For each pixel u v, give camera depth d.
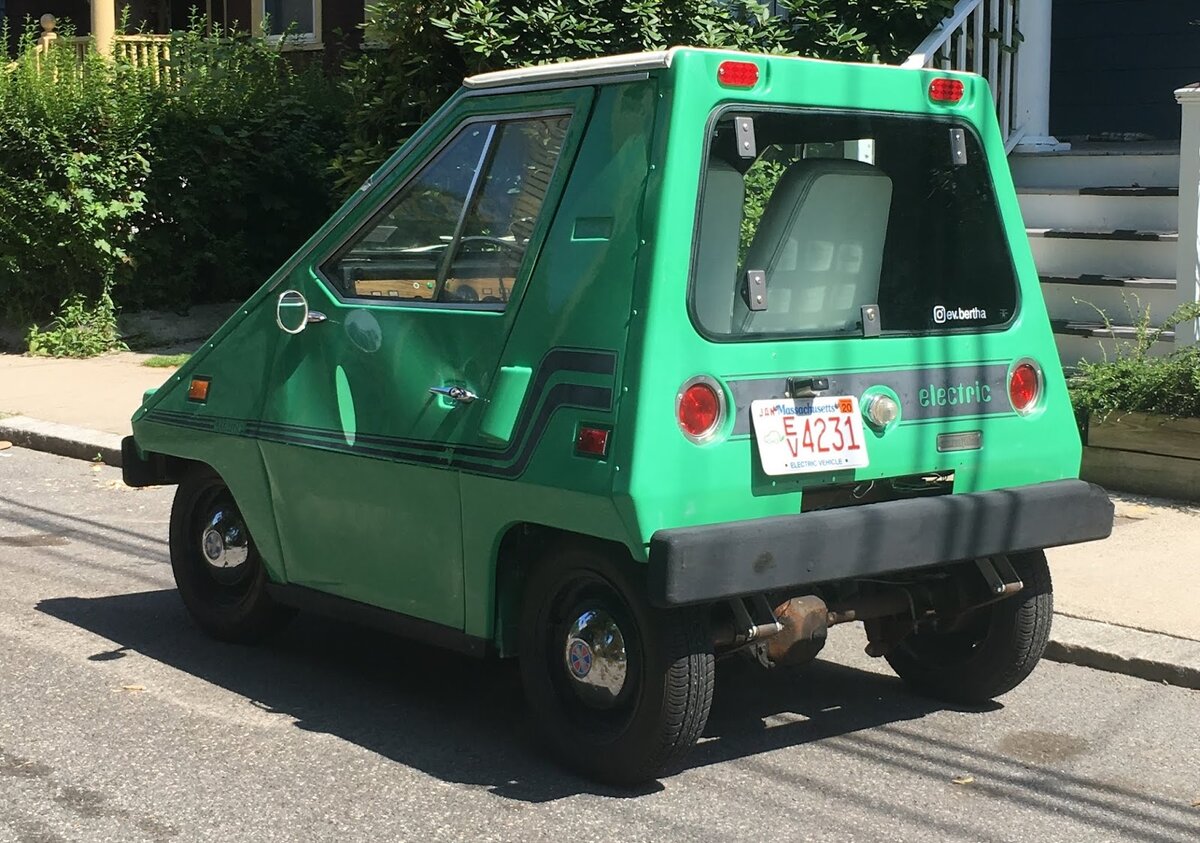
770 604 4.71
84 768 4.88
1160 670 5.79
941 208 5.02
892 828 4.44
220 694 5.66
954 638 5.59
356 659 6.15
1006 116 10.51
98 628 6.55
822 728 5.33
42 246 14.23
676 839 4.34
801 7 9.81
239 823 4.44
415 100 9.70
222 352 5.92
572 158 4.65
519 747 5.11
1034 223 9.96
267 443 5.64
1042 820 4.52
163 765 4.91
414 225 5.16
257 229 15.57
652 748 4.52
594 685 4.66
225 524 6.22
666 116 4.41
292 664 6.07
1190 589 6.59
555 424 4.52
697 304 4.43
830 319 4.72
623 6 9.02
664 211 4.36
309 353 5.48
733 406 4.43
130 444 6.43
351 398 5.29
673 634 4.43
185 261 15.10
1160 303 9.02
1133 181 9.81
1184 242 8.55
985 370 5.05
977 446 5.02
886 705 5.58
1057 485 5.14
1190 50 12.43
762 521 4.42
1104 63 12.89
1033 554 5.29
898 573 5.21
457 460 4.84
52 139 13.93
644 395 4.28
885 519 4.62
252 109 15.20
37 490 9.68
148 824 4.43
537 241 4.71
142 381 12.95
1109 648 5.93
